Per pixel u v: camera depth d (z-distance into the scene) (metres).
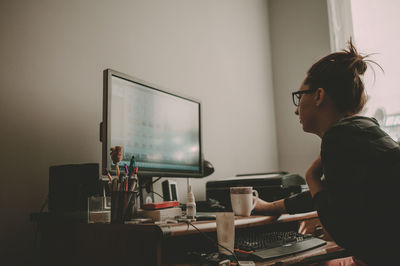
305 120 1.02
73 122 1.36
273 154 2.68
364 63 0.95
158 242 0.75
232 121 2.29
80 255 0.95
